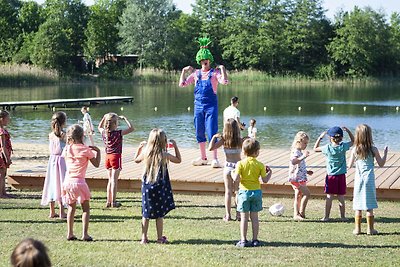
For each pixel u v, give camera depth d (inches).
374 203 317.4
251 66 3014.3
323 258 269.4
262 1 2989.7
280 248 287.3
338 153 350.0
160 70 2785.4
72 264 258.2
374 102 1769.2
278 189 427.5
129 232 322.3
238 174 291.1
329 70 2901.1
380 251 283.4
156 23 2893.7
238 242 293.7
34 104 1493.6
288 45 2947.8
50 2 3043.8
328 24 3016.7
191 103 1675.7
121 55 3048.7
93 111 1467.8
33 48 2674.7
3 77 2283.5
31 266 137.0
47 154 719.1
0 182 426.0
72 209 302.2
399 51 2955.2
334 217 364.8
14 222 344.8
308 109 1542.8
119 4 3319.4
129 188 451.5
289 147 878.4
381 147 892.6
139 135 1001.5
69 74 2652.6
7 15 3134.8
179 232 321.4
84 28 3031.5
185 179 441.4
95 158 307.9
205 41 483.2
